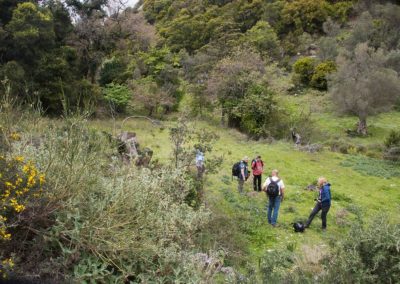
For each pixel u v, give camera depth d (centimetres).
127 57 4138
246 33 4791
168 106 3447
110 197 528
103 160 601
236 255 807
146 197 550
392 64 3675
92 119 1630
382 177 1881
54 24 2986
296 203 1359
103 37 3625
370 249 516
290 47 4781
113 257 491
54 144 525
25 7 2469
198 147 1045
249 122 2694
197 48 5150
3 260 437
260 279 640
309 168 1912
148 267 524
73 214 488
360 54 2967
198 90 3262
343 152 2456
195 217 636
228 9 5656
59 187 482
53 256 479
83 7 3525
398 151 2283
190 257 574
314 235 1054
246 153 2066
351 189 1641
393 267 491
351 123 3064
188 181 737
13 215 450
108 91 3147
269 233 1027
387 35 4281
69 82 2527
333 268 538
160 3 7025
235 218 1038
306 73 3959
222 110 2934
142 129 2264
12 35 2392
